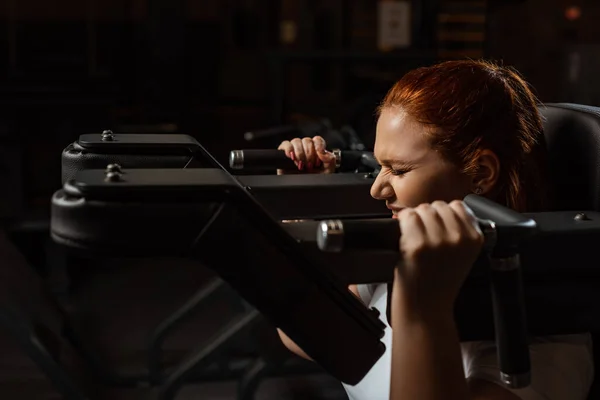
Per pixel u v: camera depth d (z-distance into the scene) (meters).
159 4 6.61
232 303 2.74
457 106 1.02
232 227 0.75
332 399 2.82
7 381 2.98
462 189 1.03
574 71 4.43
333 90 7.27
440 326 0.78
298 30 7.60
